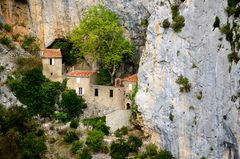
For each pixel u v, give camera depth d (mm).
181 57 84750
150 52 89250
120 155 83812
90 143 85750
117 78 96875
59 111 93625
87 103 94062
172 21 86562
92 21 97688
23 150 82438
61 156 84562
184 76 84188
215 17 82062
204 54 82250
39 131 88000
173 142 84562
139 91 89562
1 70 95875
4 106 88375
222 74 78875
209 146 80500
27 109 91250
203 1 84062
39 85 94375
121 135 88938
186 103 83500
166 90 85938
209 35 82062
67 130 89562
